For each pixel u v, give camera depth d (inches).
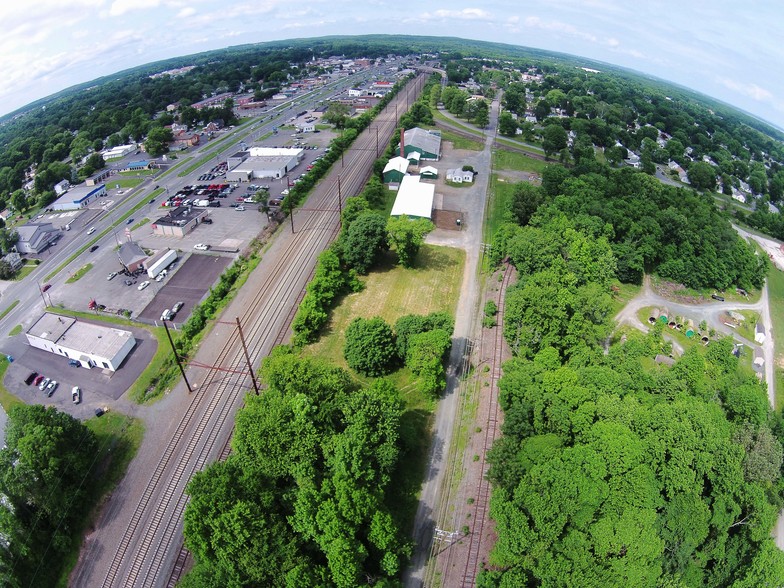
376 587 2038.6
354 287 4431.6
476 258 5068.9
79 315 4220.0
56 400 3353.8
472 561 2388.0
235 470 2240.4
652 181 6589.6
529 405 2628.0
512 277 4655.5
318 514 2037.4
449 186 6983.3
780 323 4852.4
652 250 5108.3
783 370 4210.1
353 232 4618.6
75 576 2413.9
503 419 3110.2
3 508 2383.1
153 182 7411.4
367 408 2477.9
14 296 4594.0
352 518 2073.1
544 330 3430.1
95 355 3595.0
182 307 4274.1
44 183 7337.6
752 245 6668.3
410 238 4645.7
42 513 2496.3
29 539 2404.0
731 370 3577.8
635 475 2123.5
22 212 6840.6
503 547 2114.9
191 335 3882.9
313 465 2332.7
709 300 5044.3
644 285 5142.7
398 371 3518.7
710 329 4552.2
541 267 4276.6
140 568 2415.1
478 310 4232.3
